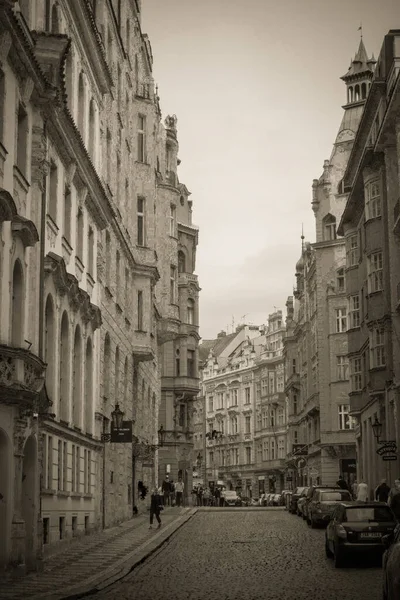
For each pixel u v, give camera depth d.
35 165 26.16
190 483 88.31
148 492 59.47
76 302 32.50
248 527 43.12
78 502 33.62
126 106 49.53
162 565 25.62
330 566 24.86
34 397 22.92
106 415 41.12
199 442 153.50
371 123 51.31
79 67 35.31
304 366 97.94
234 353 150.25
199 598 18.50
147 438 59.00
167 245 68.31
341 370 78.88
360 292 58.12
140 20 55.09
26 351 22.67
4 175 22.92
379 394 47.66
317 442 82.50
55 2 30.77
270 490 129.88
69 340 31.95
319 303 81.00
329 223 81.69
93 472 37.00
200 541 34.34
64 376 31.75
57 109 27.81
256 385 135.38
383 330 47.50
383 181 47.50
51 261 28.12
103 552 28.73
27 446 25.00
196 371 89.44
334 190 81.44
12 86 23.59
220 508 69.50
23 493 24.83
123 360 46.81
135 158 52.44
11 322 24.09
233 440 140.88
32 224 24.08
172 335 68.06
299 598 18.34
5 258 22.81
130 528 40.78
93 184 35.84
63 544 30.00
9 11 21.70
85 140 36.47
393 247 45.00
